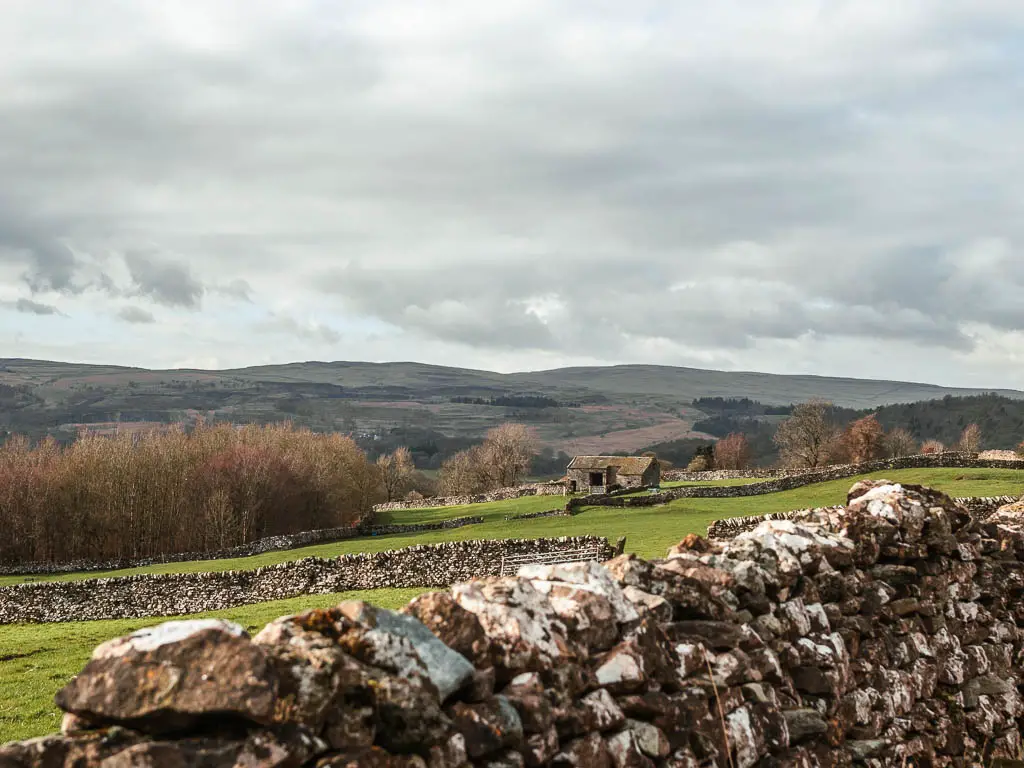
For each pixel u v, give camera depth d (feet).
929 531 28.60
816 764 21.27
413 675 13.70
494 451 472.85
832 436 432.66
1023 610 32.22
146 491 264.52
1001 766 27.89
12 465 266.36
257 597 118.11
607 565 20.72
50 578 175.83
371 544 200.85
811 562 23.77
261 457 296.92
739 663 19.99
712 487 230.89
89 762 11.15
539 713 15.15
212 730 11.85
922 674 26.68
